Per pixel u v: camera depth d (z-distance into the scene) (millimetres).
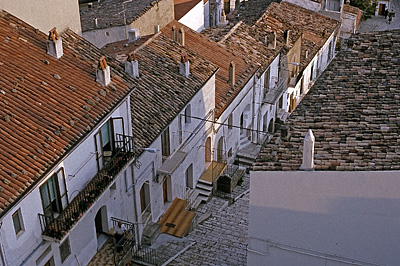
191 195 35562
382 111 22844
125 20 40844
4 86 22078
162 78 32312
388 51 26422
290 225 21516
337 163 20188
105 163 24953
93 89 23969
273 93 44469
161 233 31312
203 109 34844
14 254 19828
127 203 28078
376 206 20094
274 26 48906
